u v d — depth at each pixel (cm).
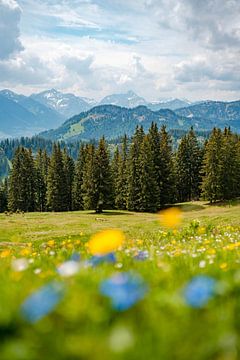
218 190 8069
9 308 257
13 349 201
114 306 230
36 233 4353
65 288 284
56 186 9631
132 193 8031
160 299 273
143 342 208
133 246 804
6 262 610
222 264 443
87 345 199
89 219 6259
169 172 8500
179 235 1347
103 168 7725
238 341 218
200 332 228
